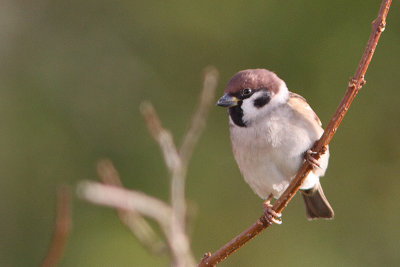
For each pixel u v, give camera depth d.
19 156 13.20
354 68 12.72
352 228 12.66
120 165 13.16
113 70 13.94
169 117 13.48
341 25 12.87
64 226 5.64
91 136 13.47
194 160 12.85
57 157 13.28
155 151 13.09
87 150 13.38
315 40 12.95
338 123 5.92
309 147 7.05
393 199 12.67
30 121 13.51
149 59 13.88
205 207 12.70
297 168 7.10
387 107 12.83
